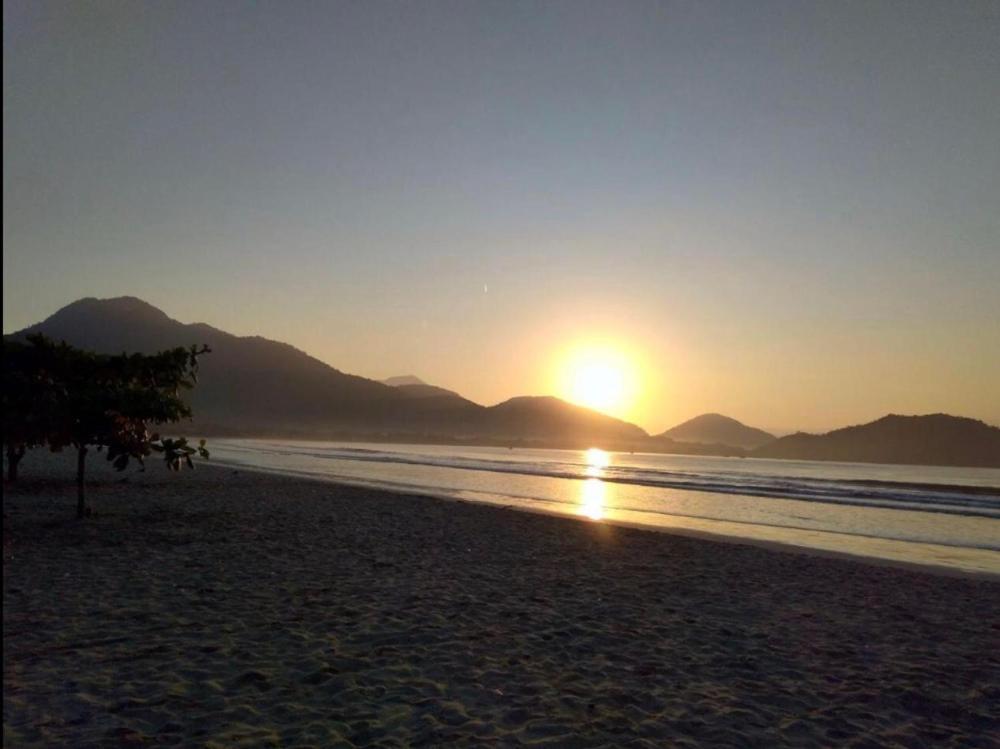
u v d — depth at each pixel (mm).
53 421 14836
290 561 12227
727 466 110625
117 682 6199
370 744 5219
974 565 16453
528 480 45406
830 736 5785
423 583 10961
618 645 8086
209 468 39688
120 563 11359
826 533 21922
